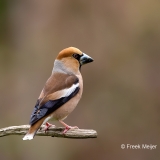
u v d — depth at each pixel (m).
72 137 9.33
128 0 15.62
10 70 16.11
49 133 9.43
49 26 15.87
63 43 15.64
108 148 14.73
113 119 14.94
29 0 16.34
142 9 15.56
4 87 15.80
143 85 15.21
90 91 15.13
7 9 16.67
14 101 15.44
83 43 15.57
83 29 15.63
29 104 15.30
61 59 10.30
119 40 15.51
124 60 15.38
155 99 15.11
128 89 15.18
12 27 16.67
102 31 15.56
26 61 15.90
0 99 15.55
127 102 15.09
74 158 14.59
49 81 10.02
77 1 15.70
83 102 15.01
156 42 15.45
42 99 9.55
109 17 15.63
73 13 15.76
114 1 15.63
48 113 9.41
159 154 14.66
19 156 14.48
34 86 15.51
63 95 9.69
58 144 14.58
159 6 15.54
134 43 15.48
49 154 14.49
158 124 14.92
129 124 14.94
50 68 15.54
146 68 15.34
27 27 16.22
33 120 9.12
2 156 14.47
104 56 15.41
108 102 15.05
